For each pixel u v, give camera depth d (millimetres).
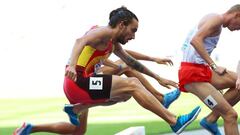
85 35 17078
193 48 19344
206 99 19141
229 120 18812
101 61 17797
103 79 17312
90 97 17484
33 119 33719
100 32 16969
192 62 19328
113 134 26562
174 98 21016
